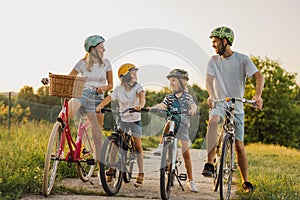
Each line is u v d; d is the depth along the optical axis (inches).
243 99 242.1
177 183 293.1
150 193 259.6
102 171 240.2
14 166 272.1
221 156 236.5
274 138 1722.4
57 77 240.1
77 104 262.1
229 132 247.3
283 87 1732.3
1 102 649.6
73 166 300.2
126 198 240.7
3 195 225.9
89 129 274.5
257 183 280.8
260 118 1718.8
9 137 463.2
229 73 259.6
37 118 662.5
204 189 277.3
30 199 228.8
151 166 310.3
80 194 247.8
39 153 321.1
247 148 753.0
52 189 248.1
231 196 260.2
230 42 258.5
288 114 1738.4
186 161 270.5
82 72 272.4
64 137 247.8
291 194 246.4
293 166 431.8
